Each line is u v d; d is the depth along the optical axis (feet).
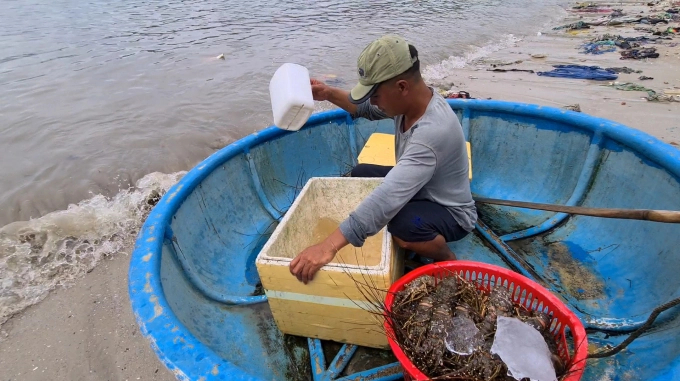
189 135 16.35
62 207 12.33
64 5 38.60
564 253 7.25
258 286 7.11
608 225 7.13
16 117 17.48
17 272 9.59
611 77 19.52
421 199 5.98
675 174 6.12
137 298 4.71
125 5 38.86
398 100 5.14
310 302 5.17
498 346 3.80
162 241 5.74
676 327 4.93
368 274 4.68
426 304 4.39
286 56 25.03
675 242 5.87
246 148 8.38
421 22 33.01
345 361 5.45
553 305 4.64
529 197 8.64
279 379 5.49
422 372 3.95
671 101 16.39
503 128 8.95
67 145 15.47
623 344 4.25
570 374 3.81
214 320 6.02
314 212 6.88
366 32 29.94
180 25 31.99
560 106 16.62
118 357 7.49
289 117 5.58
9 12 35.55
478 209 8.57
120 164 14.38
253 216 8.41
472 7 39.32
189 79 21.74
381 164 7.82
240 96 19.77
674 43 24.59
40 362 7.46
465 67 22.98
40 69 22.97
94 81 21.45
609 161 7.38
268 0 41.32
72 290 9.10
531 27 32.86
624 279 6.40
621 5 41.11
